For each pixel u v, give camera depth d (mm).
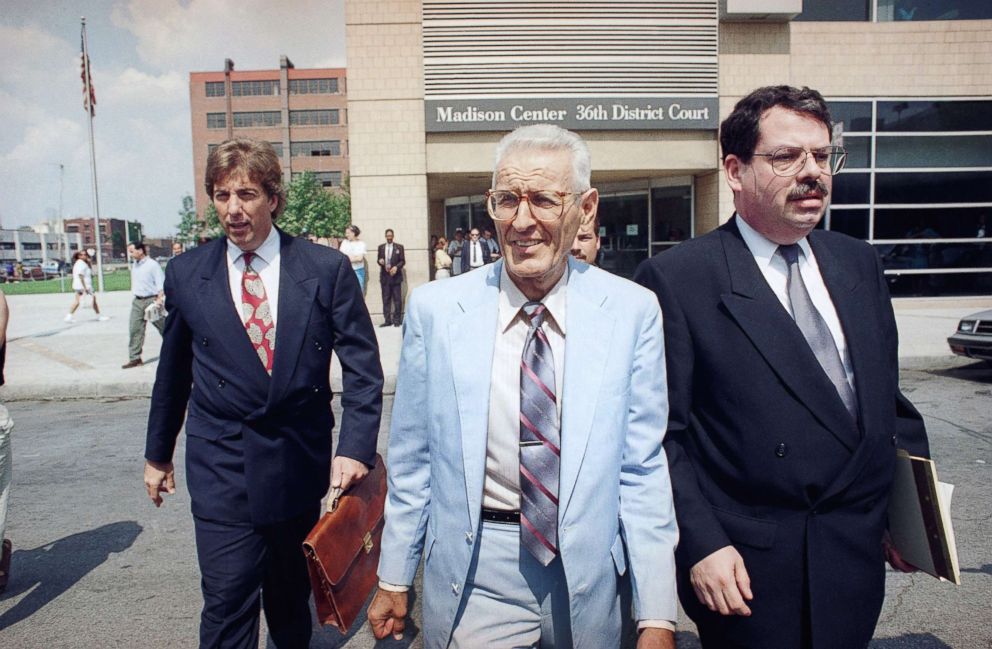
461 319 1778
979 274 14859
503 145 1766
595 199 1826
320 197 59625
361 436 2490
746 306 1822
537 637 1751
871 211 14656
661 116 13891
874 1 14438
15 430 7113
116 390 8758
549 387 1723
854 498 1756
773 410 1761
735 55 13961
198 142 93312
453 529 1734
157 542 4301
